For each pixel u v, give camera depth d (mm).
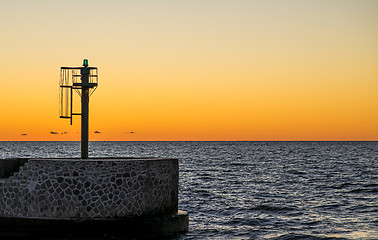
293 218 23203
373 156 104812
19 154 110125
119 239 14945
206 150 158000
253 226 20812
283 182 43219
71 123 17844
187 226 17547
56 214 15016
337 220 22656
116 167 15234
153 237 15594
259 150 157500
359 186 39344
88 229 14781
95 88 18078
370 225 21328
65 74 17734
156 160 16125
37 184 15203
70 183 15008
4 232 15094
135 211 15461
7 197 15516
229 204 27812
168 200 16734
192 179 45594
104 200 15062
